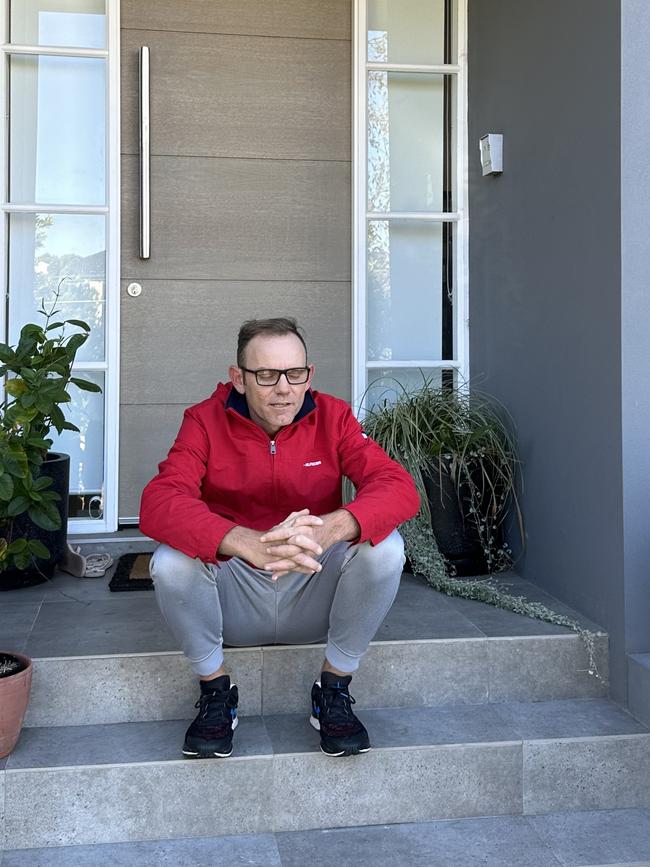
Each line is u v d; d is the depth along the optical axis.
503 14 2.99
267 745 2.01
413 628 2.38
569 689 2.32
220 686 1.99
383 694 2.25
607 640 2.33
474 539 2.93
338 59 3.36
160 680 2.16
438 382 3.45
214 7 3.28
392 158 3.44
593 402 2.39
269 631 2.11
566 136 2.52
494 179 3.09
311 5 3.33
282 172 3.34
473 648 2.28
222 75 3.29
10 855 1.87
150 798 1.93
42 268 3.25
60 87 3.25
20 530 2.74
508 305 2.98
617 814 2.07
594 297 2.37
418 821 2.03
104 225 3.27
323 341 3.40
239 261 3.33
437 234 3.46
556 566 2.64
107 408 3.25
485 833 1.97
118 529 3.30
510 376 2.97
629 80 2.22
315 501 2.13
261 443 2.09
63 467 2.91
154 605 2.61
